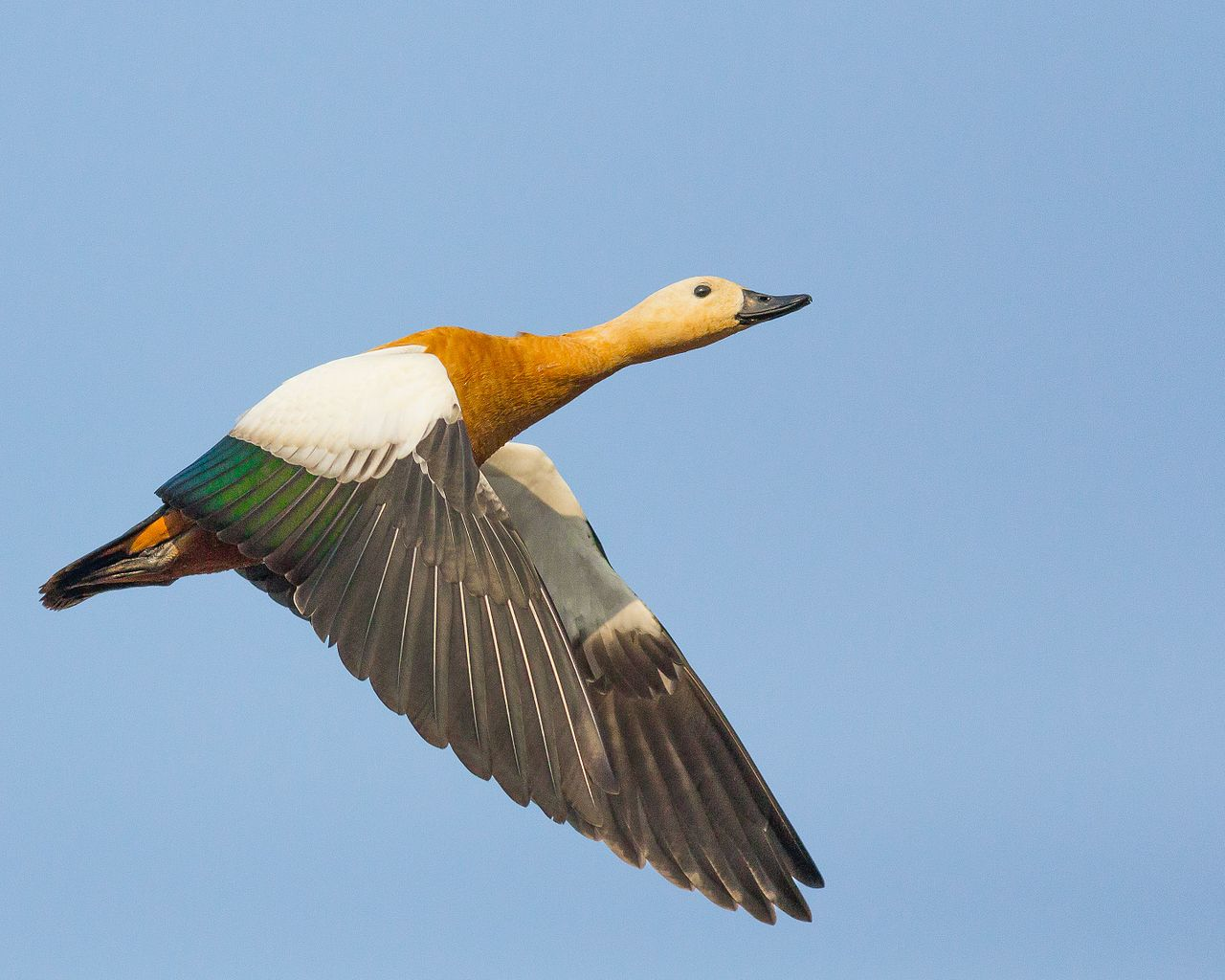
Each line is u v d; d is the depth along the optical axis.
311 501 10.67
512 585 10.30
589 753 9.99
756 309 13.36
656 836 13.08
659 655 13.60
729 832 13.16
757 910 12.89
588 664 13.61
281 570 10.50
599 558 13.71
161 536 12.00
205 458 11.16
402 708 9.86
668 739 13.41
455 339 12.47
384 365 11.22
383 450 10.74
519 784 9.81
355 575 10.33
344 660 10.01
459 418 10.88
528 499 13.69
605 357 13.17
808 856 13.12
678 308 13.30
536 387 12.87
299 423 10.96
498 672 10.03
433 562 10.29
